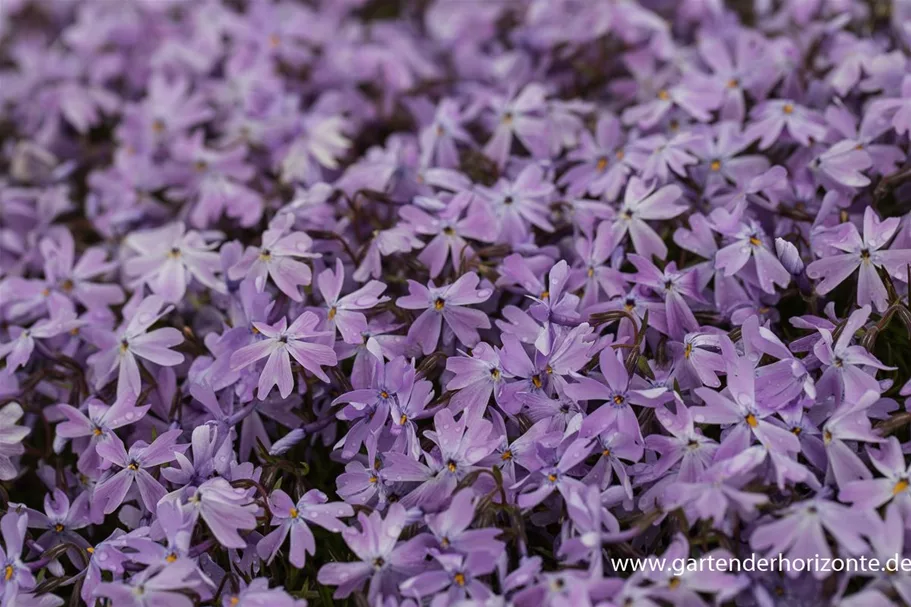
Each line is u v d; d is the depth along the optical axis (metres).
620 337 0.44
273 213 0.49
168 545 0.42
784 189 0.46
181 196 0.51
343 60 0.55
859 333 0.43
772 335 0.42
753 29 0.54
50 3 0.65
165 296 0.46
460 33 0.56
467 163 0.49
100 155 0.56
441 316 0.44
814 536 0.40
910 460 0.42
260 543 0.42
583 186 0.48
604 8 0.53
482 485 0.42
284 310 0.45
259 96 0.53
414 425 0.43
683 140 0.47
